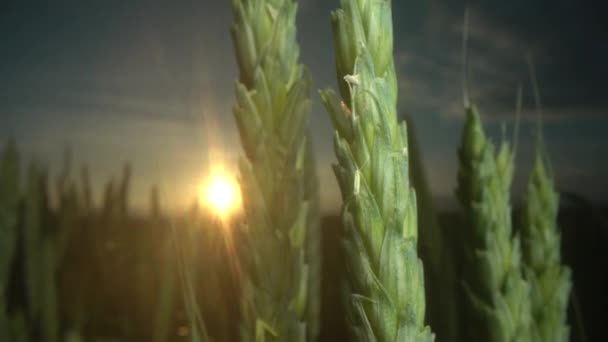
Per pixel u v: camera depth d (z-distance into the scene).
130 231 0.40
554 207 0.19
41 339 0.35
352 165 0.08
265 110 0.12
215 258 0.17
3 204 0.37
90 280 0.39
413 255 0.08
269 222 0.12
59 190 0.46
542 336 0.18
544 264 0.19
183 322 0.24
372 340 0.08
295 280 0.12
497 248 0.16
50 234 0.42
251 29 0.12
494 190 0.17
